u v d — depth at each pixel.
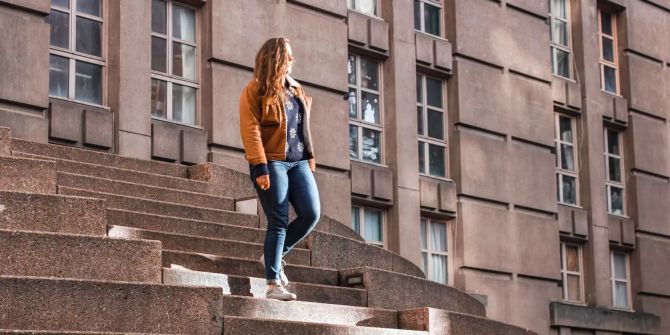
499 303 19.31
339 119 17.16
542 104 20.89
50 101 13.70
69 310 7.68
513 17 20.56
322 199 16.64
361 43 17.81
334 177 16.91
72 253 8.25
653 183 23.27
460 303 13.46
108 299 7.84
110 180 11.27
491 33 20.02
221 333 8.29
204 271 9.80
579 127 22.03
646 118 23.38
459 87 19.22
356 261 12.29
